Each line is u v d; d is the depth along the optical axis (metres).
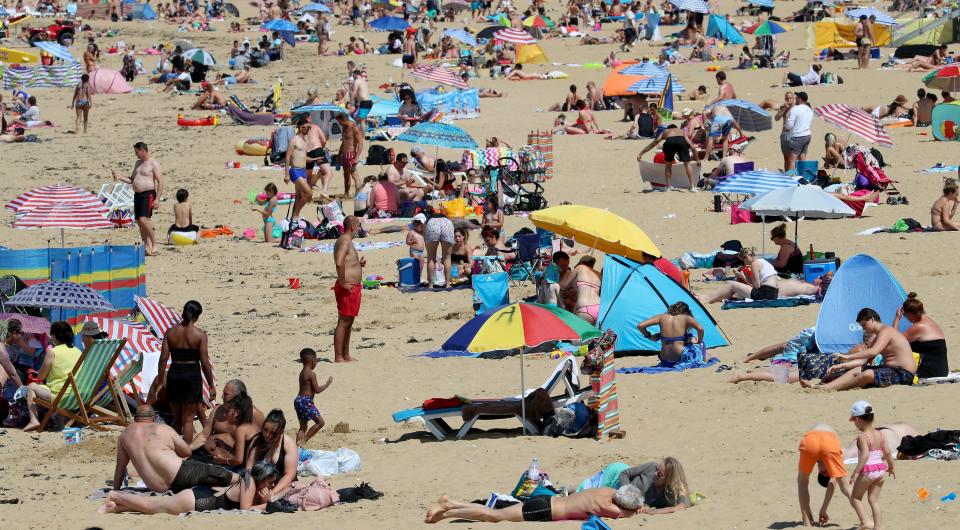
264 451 35.84
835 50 156.88
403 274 70.38
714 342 52.78
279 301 68.69
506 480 36.19
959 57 146.62
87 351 44.75
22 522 33.47
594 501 31.89
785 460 36.00
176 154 115.12
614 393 40.81
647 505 32.47
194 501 34.50
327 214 85.69
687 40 174.00
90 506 35.25
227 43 194.38
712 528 30.39
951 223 73.31
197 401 42.47
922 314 44.75
